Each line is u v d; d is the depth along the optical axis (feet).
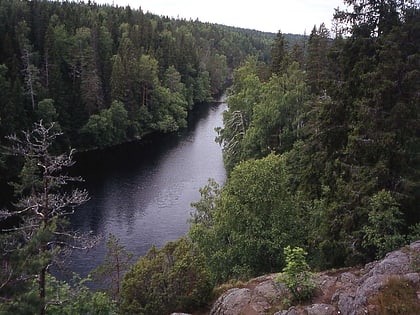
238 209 67.10
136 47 271.69
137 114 226.17
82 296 47.09
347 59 61.26
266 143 125.49
